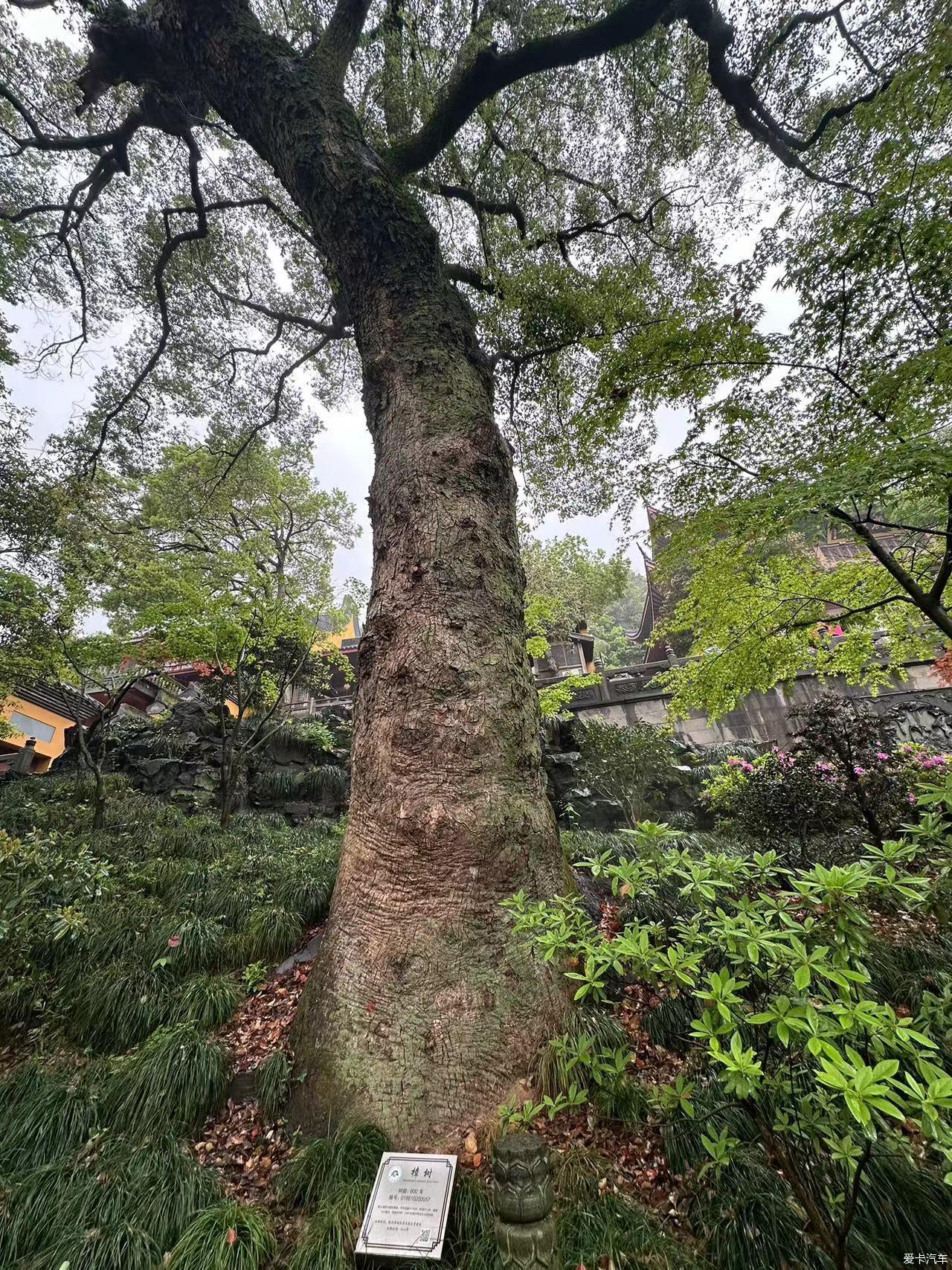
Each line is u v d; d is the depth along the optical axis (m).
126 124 6.69
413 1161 1.67
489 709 2.66
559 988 2.33
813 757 4.51
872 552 3.26
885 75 4.92
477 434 3.44
